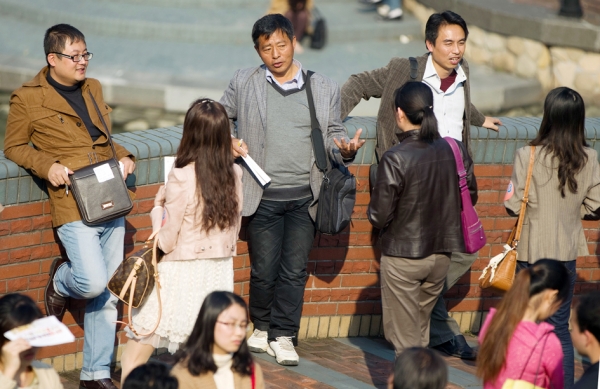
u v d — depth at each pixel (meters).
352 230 17.22
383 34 40.19
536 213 14.21
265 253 15.64
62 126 13.59
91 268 13.52
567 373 14.30
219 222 12.56
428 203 13.40
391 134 16.27
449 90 16.09
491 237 18.05
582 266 18.67
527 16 35.12
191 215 12.51
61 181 13.24
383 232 13.90
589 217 14.45
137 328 12.79
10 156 13.58
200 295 12.75
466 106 16.33
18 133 13.52
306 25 37.31
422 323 14.59
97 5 41.81
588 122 18.30
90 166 13.49
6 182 13.68
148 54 36.09
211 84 32.41
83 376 14.26
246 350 10.07
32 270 14.26
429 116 13.37
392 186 13.23
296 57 36.59
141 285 12.58
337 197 15.04
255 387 10.16
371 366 16.14
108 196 13.48
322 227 15.04
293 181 15.27
